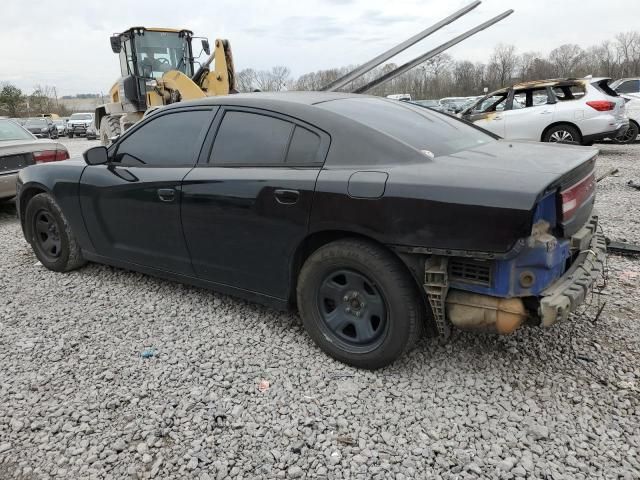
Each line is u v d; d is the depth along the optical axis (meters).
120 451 2.37
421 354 3.08
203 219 3.39
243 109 3.36
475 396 2.69
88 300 4.02
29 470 2.27
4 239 6.04
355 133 2.88
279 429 2.48
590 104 10.03
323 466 2.25
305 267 3.02
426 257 2.60
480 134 3.62
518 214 2.30
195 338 3.37
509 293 2.47
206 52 14.62
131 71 14.04
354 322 2.94
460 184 2.45
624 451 2.27
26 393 2.82
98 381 2.91
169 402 2.70
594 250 2.98
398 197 2.57
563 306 2.43
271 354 3.15
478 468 2.20
